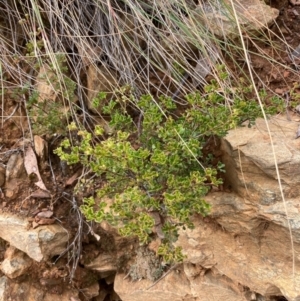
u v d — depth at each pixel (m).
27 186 2.29
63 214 2.26
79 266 2.33
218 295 2.17
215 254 2.11
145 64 2.33
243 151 1.92
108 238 2.29
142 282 2.30
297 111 2.06
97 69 2.13
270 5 2.46
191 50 2.20
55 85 2.24
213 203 2.04
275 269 1.99
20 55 2.31
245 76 2.13
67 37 2.31
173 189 1.75
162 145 1.84
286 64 2.27
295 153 1.87
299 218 1.85
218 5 2.20
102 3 2.24
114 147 1.68
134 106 2.24
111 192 1.89
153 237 2.25
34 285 2.31
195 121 1.84
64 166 2.30
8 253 2.29
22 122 2.39
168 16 2.12
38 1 2.36
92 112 2.32
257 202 1.94
